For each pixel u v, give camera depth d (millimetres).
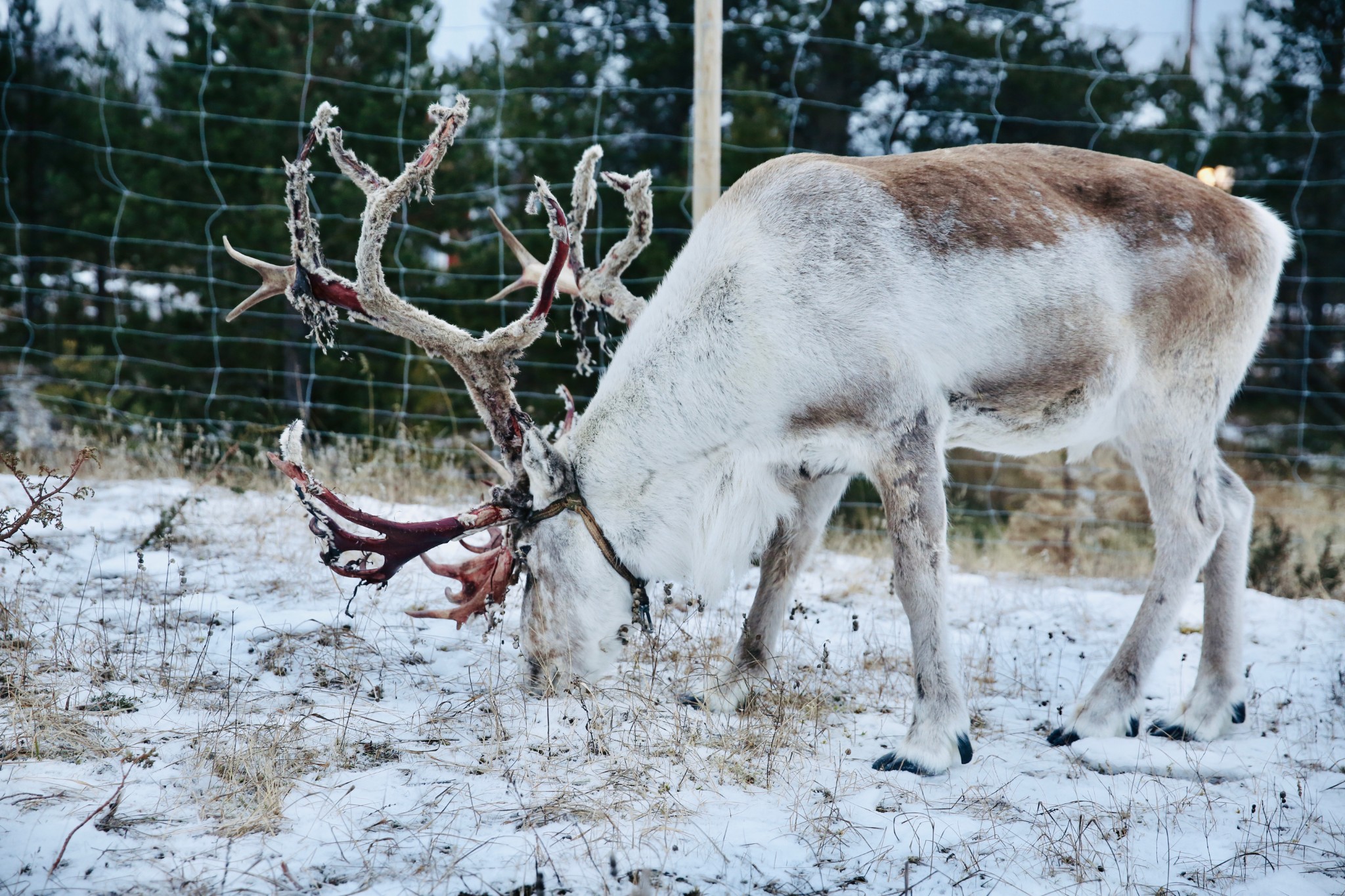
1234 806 3314
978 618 5555
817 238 3594
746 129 11625
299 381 9898
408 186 3578
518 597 5082
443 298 10664
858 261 3559
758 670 4020
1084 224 3840
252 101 10961
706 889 2660
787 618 5086
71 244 12242
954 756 3465
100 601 4535
